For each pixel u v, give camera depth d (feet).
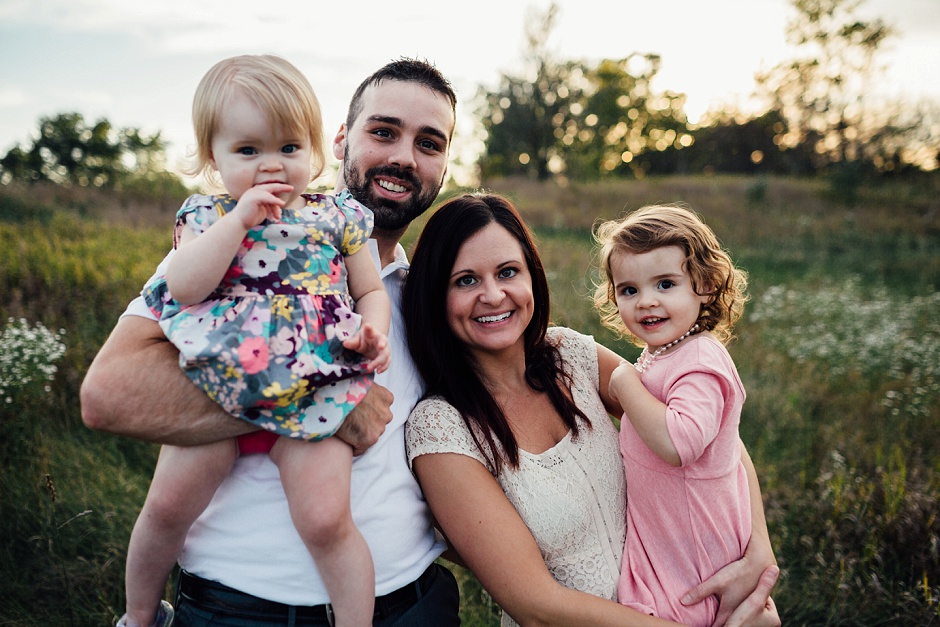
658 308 6.26
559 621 5.35
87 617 8.66
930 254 50.47
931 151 110.42
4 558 9.30
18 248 23.95
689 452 5.60
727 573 6.00
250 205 4.68
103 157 85.35
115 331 4.91
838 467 12.62
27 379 12.88
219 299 4.91
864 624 9.00
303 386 4.73
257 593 5.02
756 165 163.84
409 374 6.27
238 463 5.12
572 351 7.18
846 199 85.15
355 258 5.63
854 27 127.54
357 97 7.04
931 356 20.77
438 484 5.68
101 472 11.41
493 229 6.18
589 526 6.03
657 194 85.25
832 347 21.71
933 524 10.57
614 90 151.43
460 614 8.95
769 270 42.39
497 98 131.13
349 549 4.96
